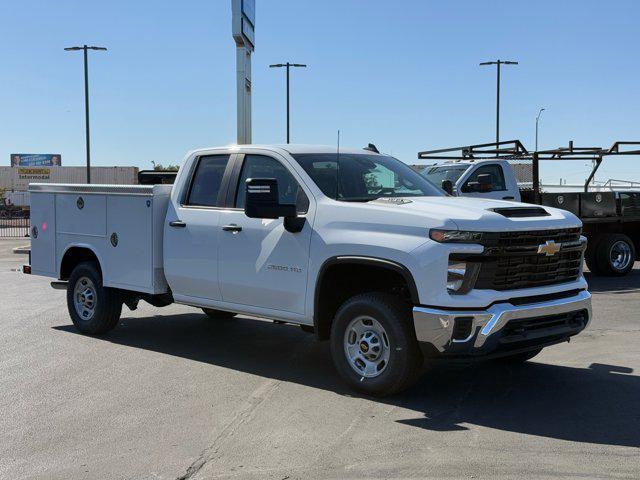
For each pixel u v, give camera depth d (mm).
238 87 20672
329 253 5730
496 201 5980
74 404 5590
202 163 7137
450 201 5816
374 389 5543
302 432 4855
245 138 21266
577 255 5895
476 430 4848
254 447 4582
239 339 8133
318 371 6605
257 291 6363
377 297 5504
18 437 4840
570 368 6562
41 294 12156
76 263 8703
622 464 4199
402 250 5281
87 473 4207
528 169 19797
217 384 6156
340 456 4395
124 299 8211
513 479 3990
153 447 4617
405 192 6496
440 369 6574
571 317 5691
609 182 18719
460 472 4102
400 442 4621
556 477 4012
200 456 4445
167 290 7465
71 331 8625
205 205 6949
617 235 13383
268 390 5945
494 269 5211
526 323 5305
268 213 5707
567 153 13938
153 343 7902
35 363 6965
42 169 66438
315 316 5906
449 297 5105
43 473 4215
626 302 10312
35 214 8844
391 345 5395
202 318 9594
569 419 5074
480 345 5105
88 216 8078
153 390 5977
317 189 6047
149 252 7371
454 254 5105
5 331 8625
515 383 6059
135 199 7477
